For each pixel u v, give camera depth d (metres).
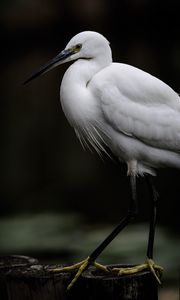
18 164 17.09
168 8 15.90
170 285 8.92
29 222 10.48
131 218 5.87
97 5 16.69
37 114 18.72
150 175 6.36
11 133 18.19
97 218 13.77
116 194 14.76
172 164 6.27
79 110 6.00
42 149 17.42
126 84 5.92
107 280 5.02
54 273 5.28
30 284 5.09
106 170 15.77
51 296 5.09
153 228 6.05
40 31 17.41
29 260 5.82
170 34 16.45
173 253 9.22
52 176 16.34
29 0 16.89
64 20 17.06
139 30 16.69
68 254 9.80
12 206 14.63
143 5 16.11
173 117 6.04
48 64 6.14
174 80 16.41
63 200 14.60
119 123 5.96
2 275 5.28
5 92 19.36
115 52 17.19
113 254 9.09
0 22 17.16
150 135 6.01
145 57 17.02
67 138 17.47
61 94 6.13
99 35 6.04
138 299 5.11
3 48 18.25
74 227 10.45
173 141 6.08
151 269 5.50
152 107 6.00
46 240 9.80
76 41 6.05
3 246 9.92
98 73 6.04
